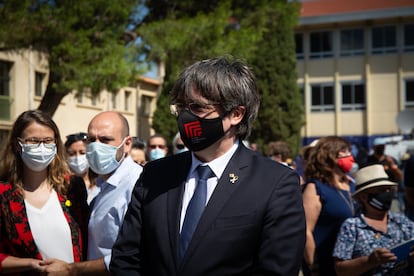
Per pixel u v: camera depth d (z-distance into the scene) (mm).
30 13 9430
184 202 2141
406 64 27266
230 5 11602
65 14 9352
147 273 2154
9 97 19172
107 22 10125
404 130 12234
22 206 3031
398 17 26875
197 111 2094
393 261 3123
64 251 3066
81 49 9273
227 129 2125
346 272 3287
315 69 28734
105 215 3096
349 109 28203
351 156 3895
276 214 2008
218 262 1951
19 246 2980
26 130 3066
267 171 2111
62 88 9891
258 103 2236
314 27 28594
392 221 3443
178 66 10758
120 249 2213
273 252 1967
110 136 3195
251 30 11320
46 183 3193
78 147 4609
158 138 6820
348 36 28219
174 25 10531
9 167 3105
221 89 2068
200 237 1984
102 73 9289
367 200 3402
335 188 3816
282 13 12625
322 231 3727
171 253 2027
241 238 1975
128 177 3160
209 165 2150
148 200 2195
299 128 25125
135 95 28250
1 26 9281
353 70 28141
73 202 3240
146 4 11891
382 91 27672
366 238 3342
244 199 2029
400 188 8320
